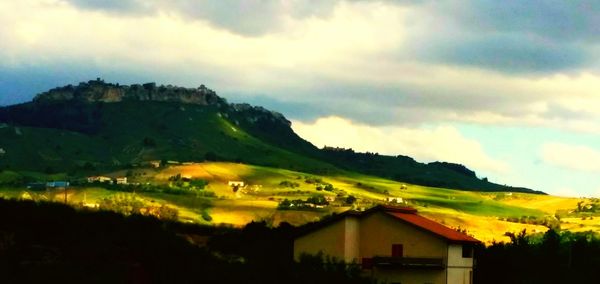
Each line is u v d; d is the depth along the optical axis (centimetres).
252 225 12019
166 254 6569
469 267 8756
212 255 7212
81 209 9162
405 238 8656
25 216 6812
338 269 7062
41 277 5484
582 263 9656
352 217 8900
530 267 9269
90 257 6019
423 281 8450
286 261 7069
